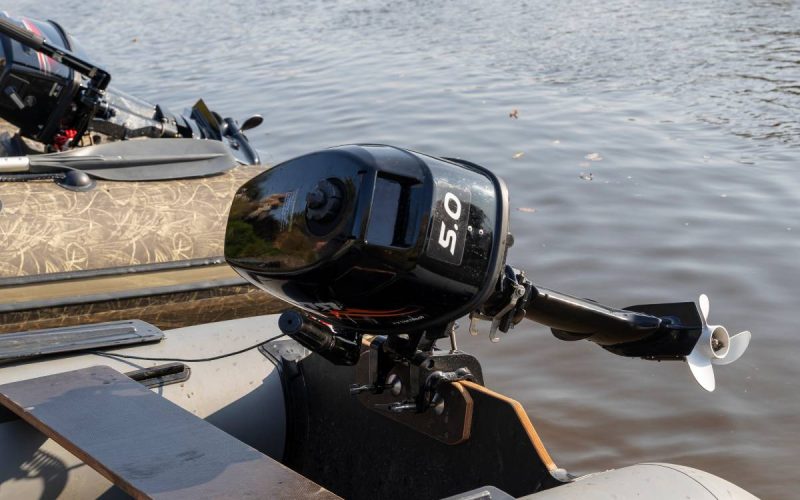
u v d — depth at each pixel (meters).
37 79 3.93
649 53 10.92
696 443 3.77
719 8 13.02
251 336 2.51
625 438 3.81
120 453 1.61
